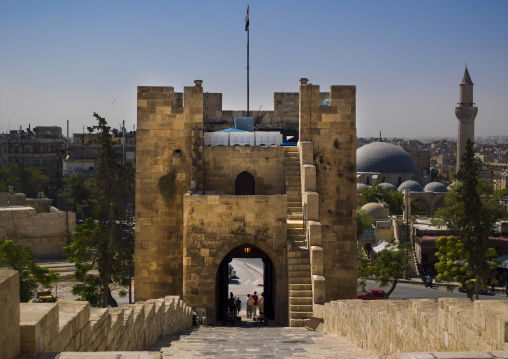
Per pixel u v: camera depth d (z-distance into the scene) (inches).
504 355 317.4
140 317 639.8
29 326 311.7
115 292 2847.0
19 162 5949.8
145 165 1333.7
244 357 625.6
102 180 1990.7
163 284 1323.8
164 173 1333.7
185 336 871.1
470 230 2365.9
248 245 1332.4
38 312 334.6
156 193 1331.2
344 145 1338.6
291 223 1239.5
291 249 1178.6
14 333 303.1
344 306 843.4
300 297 1123.3
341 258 1331.2
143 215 1328.7
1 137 6604.3
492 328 367.6
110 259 1935.3
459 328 424.5
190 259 1192.8
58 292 2849.4
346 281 1327.5
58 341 352.5
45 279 2043.6
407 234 3895.2
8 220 3614.7
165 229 1327.5
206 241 1192.2
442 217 2790.4
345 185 1336.1
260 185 1363.2
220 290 1444.4
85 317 413.7
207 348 709.3
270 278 1456.7
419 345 518.0
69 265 3454.7
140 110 1333.7
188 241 1193.4
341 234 1332.4
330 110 1338.6
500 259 3297.2
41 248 3713.1
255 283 3457.2
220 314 1408.7
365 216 4082.2
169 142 1334.9
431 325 486.3
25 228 3668.8
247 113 1622.8
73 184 4906.5
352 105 1338.6
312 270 1130.7
